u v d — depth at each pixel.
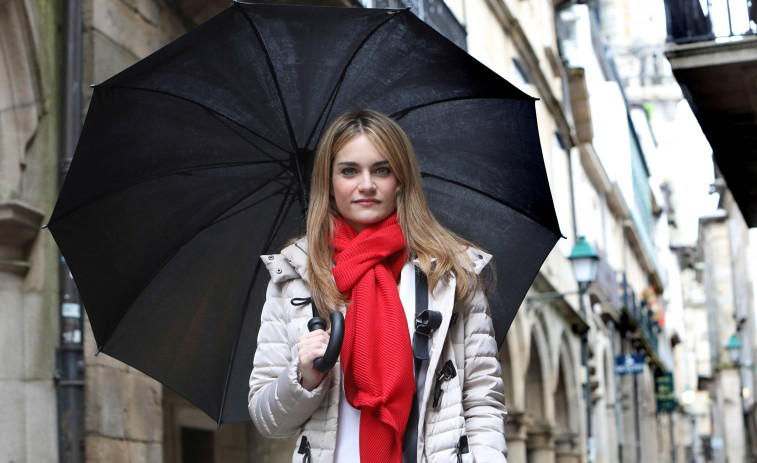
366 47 2.88
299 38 2.85
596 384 25.80
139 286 2.89
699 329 71.62
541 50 23.59
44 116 6.65
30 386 6.39
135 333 2.90
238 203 2.99
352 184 2.49
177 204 2.92
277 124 2.98
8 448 6.24
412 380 2.33
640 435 37.28
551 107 22.92
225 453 9.87
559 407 22.48
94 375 6.63
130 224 2.86
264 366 2.50
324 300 2.42
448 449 2.36
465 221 3.00
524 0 22.17
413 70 2.91
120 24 7.42
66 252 2.76
